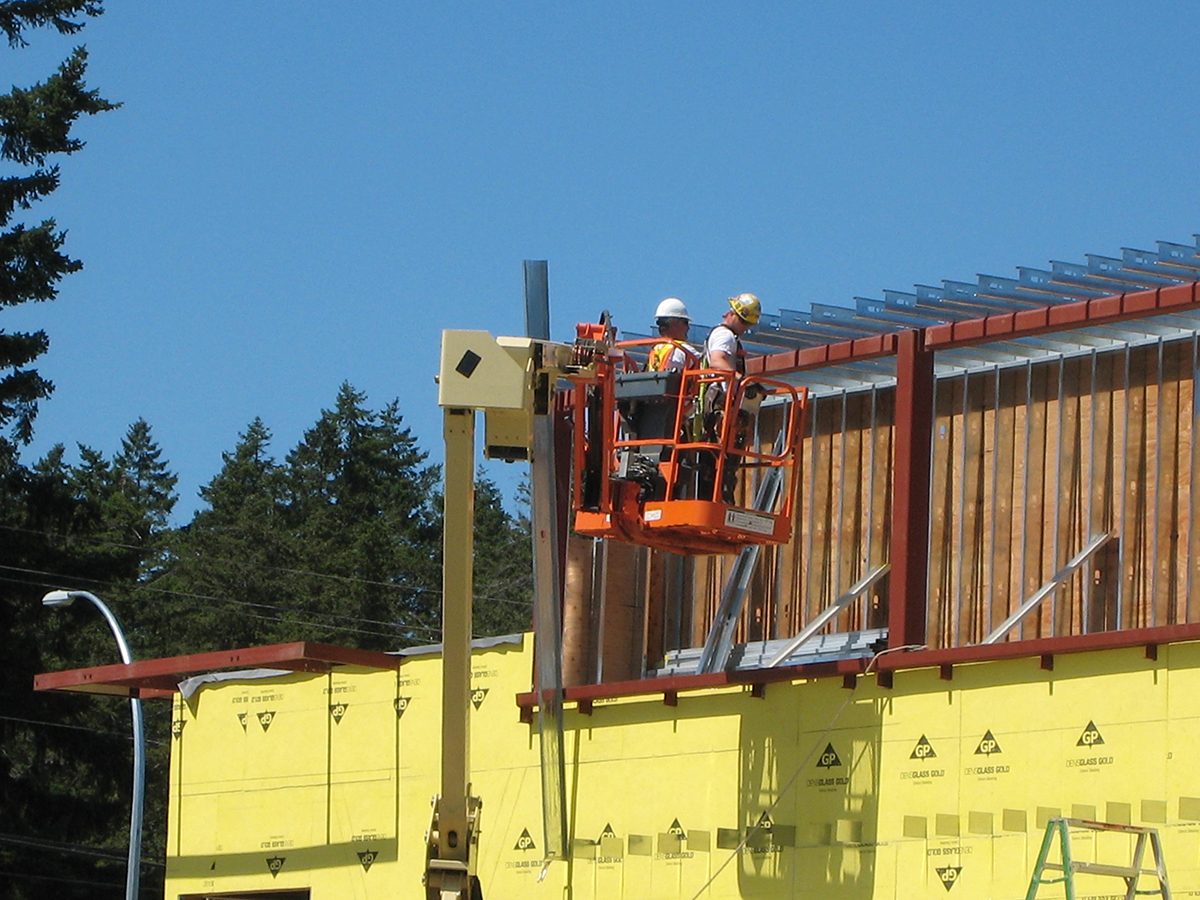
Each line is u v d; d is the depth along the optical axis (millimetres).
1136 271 17297
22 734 46219
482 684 20719
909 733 17031
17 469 44844
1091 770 15812
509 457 15758
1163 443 17812
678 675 20125
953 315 18750
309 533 77375
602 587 20703
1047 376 18906
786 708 17984
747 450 17125
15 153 44281
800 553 20469
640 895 18766
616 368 17750
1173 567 17594
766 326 19609
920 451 18047
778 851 17734
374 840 21312
